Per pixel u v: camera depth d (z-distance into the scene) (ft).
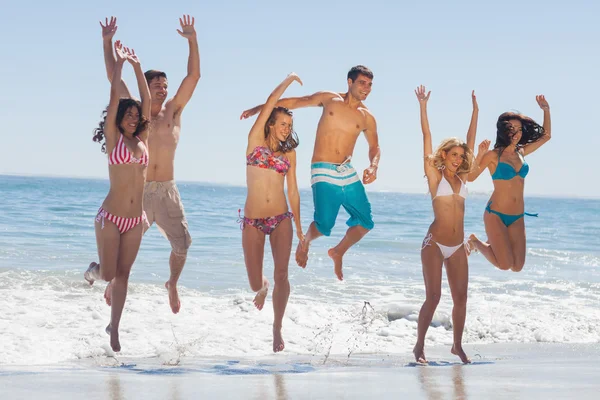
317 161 24.91
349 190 24.75
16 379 16.88
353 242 25.49
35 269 42.86
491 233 26.50
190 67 24.77
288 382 17.11
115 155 21.27
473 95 24.72
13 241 57.82
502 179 26.35
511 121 26.23
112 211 21.44
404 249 65.82
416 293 40.63
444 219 22.74
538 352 26.18
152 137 24.29
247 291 39.22
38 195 165.58
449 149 22.67
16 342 24.73
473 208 192.75
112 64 23.36
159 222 24.73
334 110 24.64
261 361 23.13
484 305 37.70
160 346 25.73
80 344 25.13
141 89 21.86
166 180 24.68
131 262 22.09
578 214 211.00
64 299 33.73
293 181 23.41
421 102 23.43
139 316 30.81
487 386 16.57
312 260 54.65
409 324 31.42
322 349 26.53
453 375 18.69
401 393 15.56
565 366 21.06
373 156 25.08
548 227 122.62
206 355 24.70
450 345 28.09
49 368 20.22
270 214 22.65
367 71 24.30
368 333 29.68
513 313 35.12
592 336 30.83
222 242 65.36
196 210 128.16
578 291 44.14
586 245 83.30
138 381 16.90
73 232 67.26
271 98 22.20
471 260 59.36
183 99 24.93
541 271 54.65
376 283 44.21
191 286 40.16
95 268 23.95
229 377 18.07
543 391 15.84
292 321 31.42
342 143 24.71
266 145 22.71
